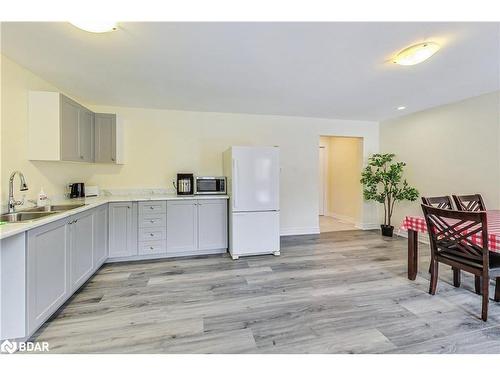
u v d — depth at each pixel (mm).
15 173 2209
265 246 3555
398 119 4688
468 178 3537
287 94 3350
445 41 2021
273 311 2100
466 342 1694
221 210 3641
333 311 2092
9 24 1794
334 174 6613
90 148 3334
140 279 2762
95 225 2799
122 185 3883
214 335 1789
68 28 1843
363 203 5207
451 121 3766
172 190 4074
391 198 4883
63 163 3213
